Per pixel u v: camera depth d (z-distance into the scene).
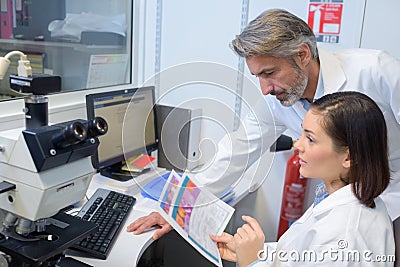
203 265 2.07
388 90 1.32
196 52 2.14
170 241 2.11
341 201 1.00
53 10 1.82
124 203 1.50
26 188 0.90
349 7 1.78
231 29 2.03
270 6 1.92
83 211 1.40
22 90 0.94
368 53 1.39
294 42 1.19
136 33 2.26
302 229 1.06
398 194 1.40
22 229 0.98
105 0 2.10
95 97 1.63
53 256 0.98
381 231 0.95
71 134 0.86
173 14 2.15
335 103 1.00
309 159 1.02
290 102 1.31
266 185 2.07
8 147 0.90
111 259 1.17
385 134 0.99
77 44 1.97
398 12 1.71
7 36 1.64
